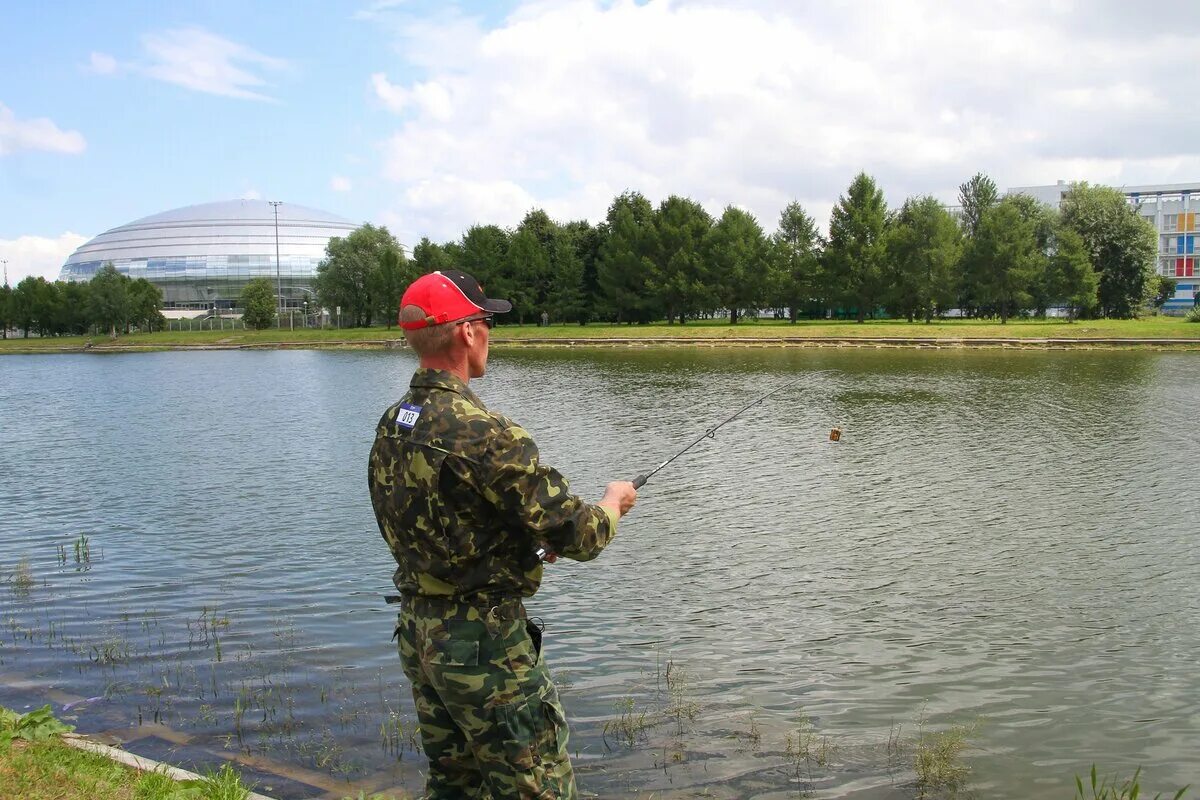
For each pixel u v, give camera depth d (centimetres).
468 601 332
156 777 518
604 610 1035
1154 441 2191
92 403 3544
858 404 3023
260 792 622
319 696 788
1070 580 1136
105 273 11169
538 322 10025
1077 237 7950
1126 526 1395
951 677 842
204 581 1152
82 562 1245
